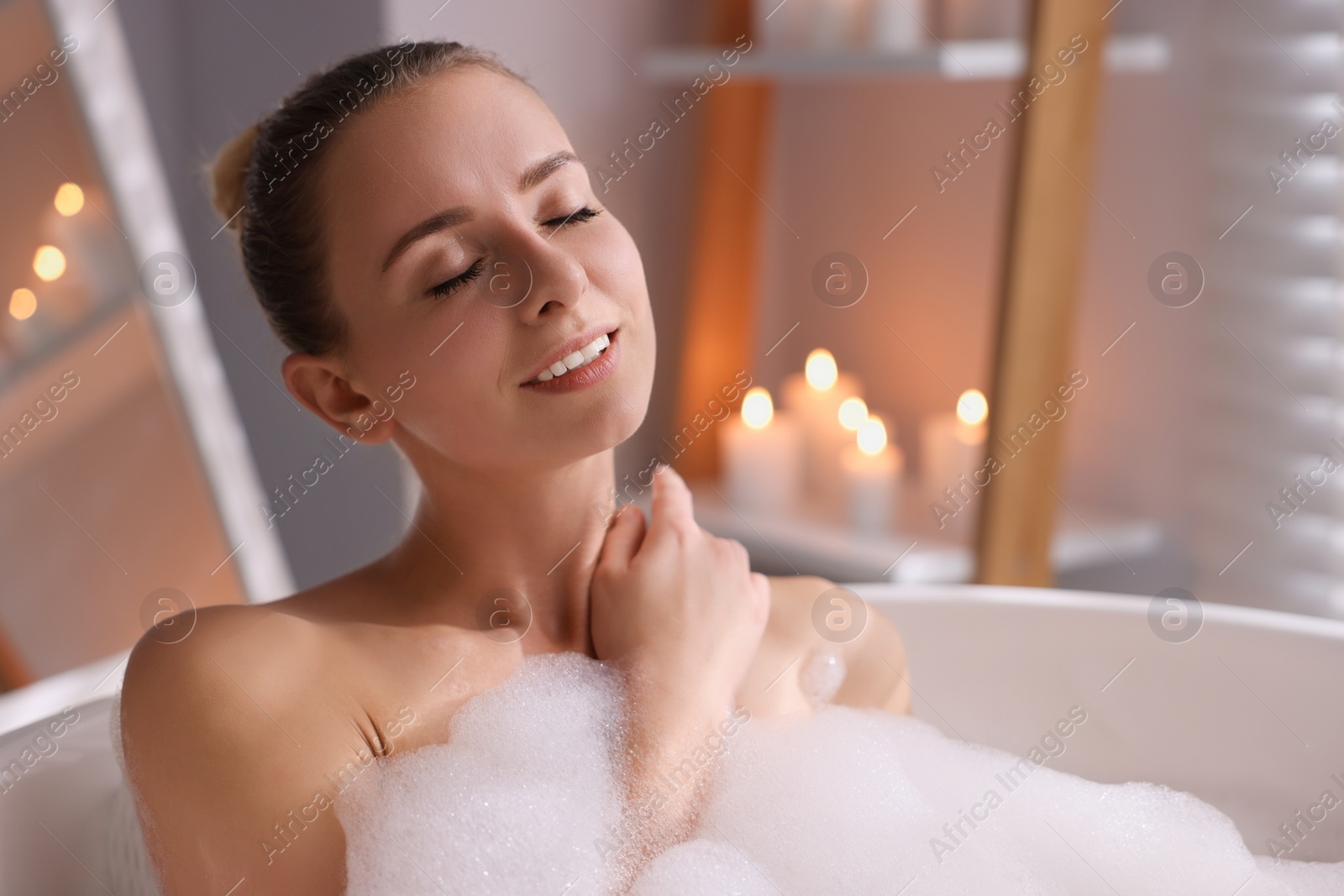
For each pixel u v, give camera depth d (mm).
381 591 845
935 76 1775
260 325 1945
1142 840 901
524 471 795
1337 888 890
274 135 824
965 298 2018
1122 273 1803
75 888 817
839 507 2127
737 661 856
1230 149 1647
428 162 751
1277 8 1578
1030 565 1719
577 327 745
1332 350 1569
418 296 755
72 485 1585
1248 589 1685
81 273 1622
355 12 1760
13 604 1504
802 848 824
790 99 2246
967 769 925
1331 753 1030
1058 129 1593
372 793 741
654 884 759
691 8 2141
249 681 721
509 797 767
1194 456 1741
